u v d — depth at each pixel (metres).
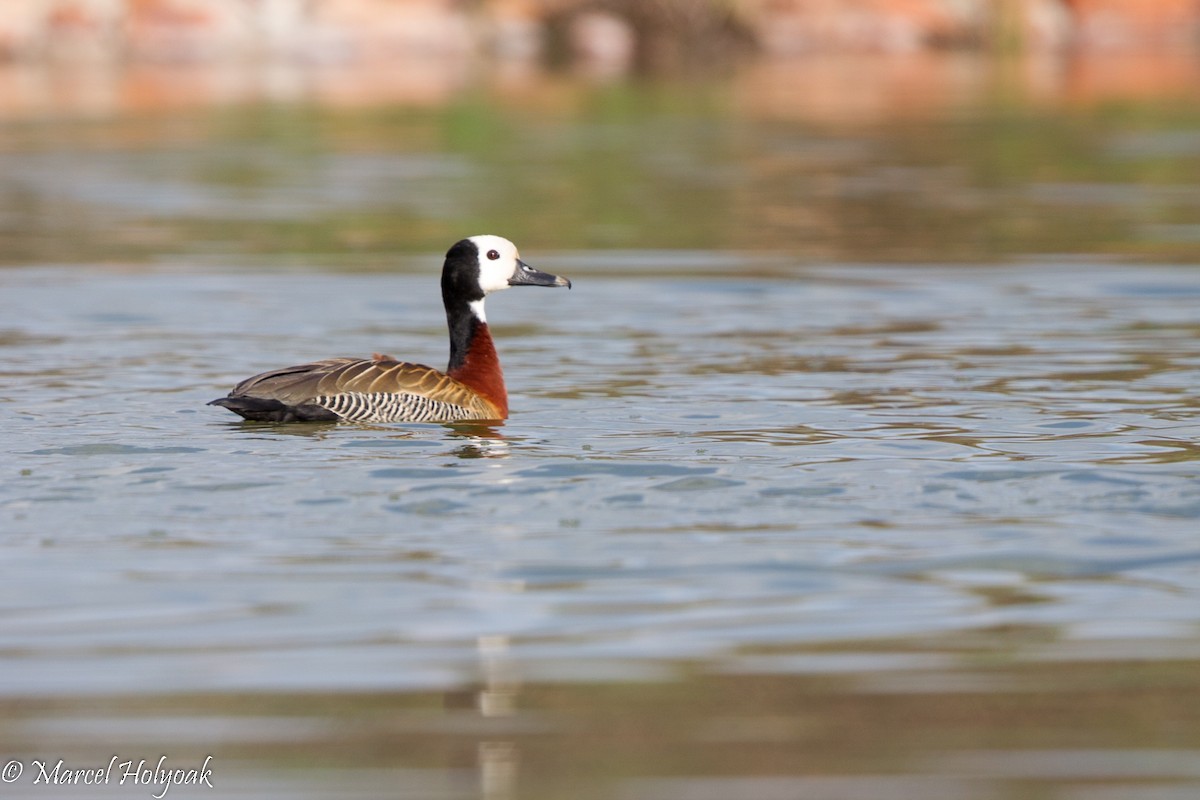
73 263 24.38
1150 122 43.78
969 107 47.59
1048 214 29.23
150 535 11.13
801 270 23.97
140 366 17.59
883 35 70.12
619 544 10.97
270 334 19.58
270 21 62.59
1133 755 7.91
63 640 9.33
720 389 16.41
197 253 25.28
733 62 63.47
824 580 10.28
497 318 20.84
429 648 9.20
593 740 8.09
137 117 44.50
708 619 9.62
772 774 7.70
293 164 36.06
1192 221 28.20
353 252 25.45
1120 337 19.02
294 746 8.02
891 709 8.43
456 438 14.04
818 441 13.98
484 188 32.50
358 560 10.63
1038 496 12.08
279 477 12.55
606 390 16.42
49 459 13.07
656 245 26.14
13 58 59.75
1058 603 9.88
